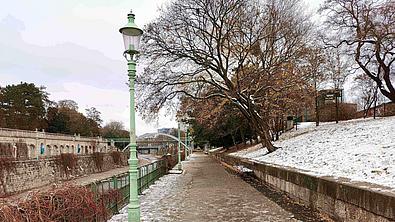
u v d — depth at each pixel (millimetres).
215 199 12383
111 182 9664
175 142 92375
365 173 8492
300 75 22156
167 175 24609
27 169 34281
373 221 6242
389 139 12250
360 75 35719
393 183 6973
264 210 9969
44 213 4961
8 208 4277
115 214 9703
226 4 20250
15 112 77188
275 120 31734
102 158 58969
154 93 21391
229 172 27203
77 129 90750
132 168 7566
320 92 33031
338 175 9250
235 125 41312
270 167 15500
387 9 23922
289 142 24141
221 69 21250
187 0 20344
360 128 18016
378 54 25250
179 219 8898
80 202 6160
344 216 7527
